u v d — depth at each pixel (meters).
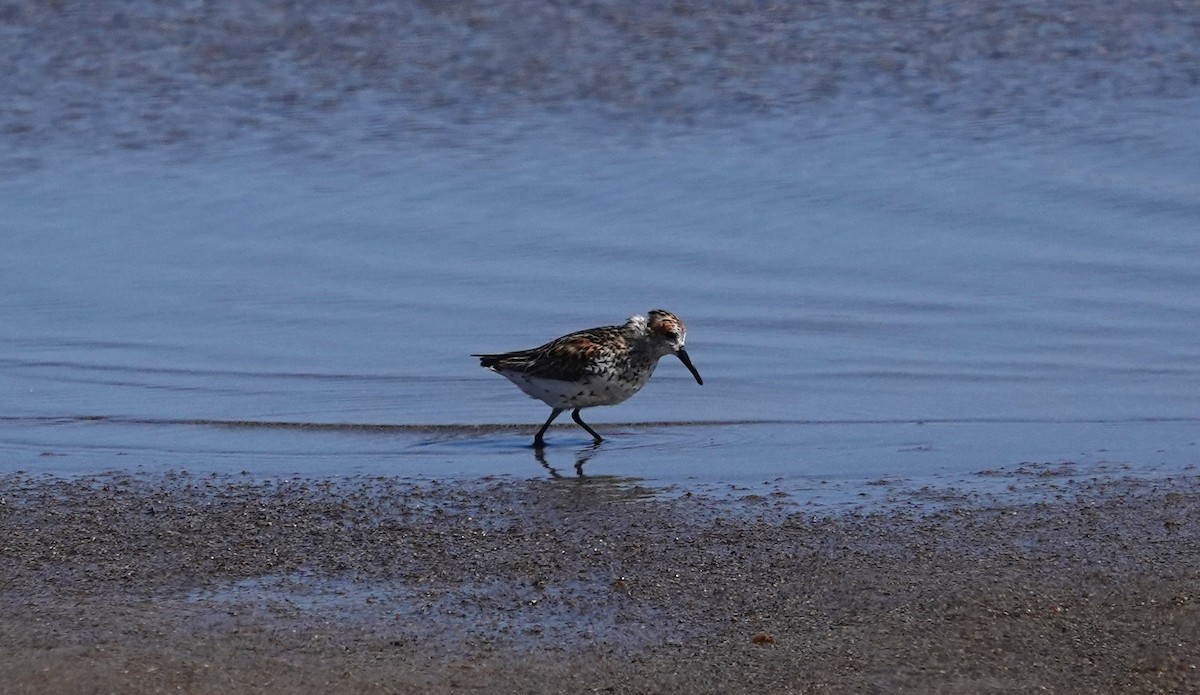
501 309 17.42
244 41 25.62
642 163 21.78
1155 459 12.91
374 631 9.71
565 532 11.41
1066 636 9.50
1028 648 9.36
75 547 11.16
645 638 9.58
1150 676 9.02
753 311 17.17
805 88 24.12
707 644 9.48
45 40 25.41
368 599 10.20
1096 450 13.21
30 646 9.45
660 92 24.05
